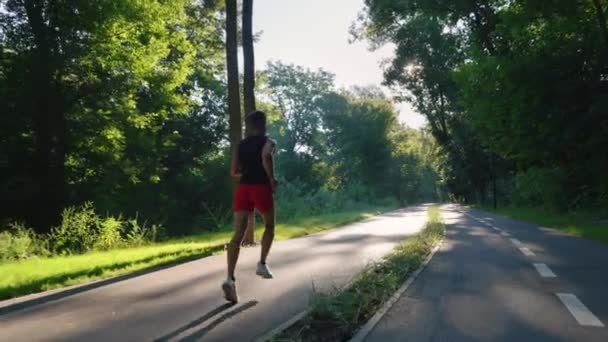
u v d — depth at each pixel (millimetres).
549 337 4461
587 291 6473
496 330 4672
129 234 18031
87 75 23703
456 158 58938
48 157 23141
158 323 4992
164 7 25750
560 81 22344
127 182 27250
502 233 16094
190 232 33125
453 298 6055
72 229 17016
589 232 14969
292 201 37875
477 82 24922
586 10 23281
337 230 19562
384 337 4430
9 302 5957
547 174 27031
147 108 27453
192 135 39031
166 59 33844
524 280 7293
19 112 22062
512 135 25219
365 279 6582
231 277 5848
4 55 22078
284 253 11133
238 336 4496
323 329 4562
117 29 23875
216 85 38688
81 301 6094
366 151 93125
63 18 22906
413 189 127562
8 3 22250
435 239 12906
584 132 22188
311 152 82250
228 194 39219
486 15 33719
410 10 37969
